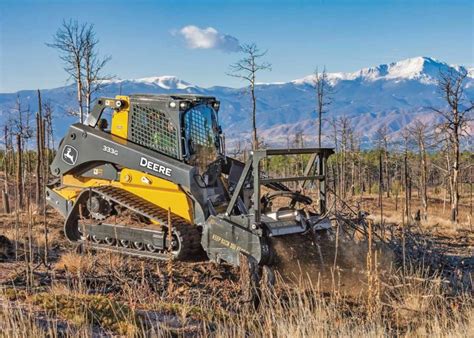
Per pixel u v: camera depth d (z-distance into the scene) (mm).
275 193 13070
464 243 20125
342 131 51812
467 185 64188
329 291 11094
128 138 13883
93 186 14117
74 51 31094
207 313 9117
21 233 15328
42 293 9141
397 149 59469
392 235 14195
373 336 8219
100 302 8750
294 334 7961
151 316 8727
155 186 13172
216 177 13648
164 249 12594
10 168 34062
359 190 58688
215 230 11633
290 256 11648
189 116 13367
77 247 13445
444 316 9375
